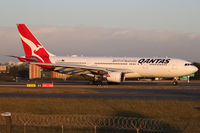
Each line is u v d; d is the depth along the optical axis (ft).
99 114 119.24
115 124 102.83
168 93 196.44
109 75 258.37
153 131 92.07
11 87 249.14
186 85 276.82
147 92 202.90
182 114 120.47
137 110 128.47
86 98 165.17
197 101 153.07
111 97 171.63
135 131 93.35
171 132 89.20
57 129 95.40
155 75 272.92
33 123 101.09
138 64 272.31
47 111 126.52
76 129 95.71
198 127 93.25
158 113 122.62
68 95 182.70
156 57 276.41
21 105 140.97
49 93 195.52
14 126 97.81
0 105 141.38
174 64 263.90
